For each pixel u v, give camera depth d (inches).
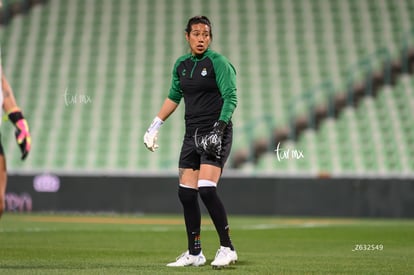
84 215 2876.5
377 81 3764.8
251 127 3462.1
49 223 2301.9
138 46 4047.7
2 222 2317.9
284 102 3671.3
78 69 3949.3
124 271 964.6
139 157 3479.3
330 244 1594.5
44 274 915.4
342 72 3799.2
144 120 3666.3
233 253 1044.5
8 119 828.6
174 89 1091.9
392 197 2839.6
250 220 2637.8
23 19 4215.1
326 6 4146.2
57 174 2972.4
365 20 4050.2
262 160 3410.4
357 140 3474.4
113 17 4202.8
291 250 1425.9
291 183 2893.7
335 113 3634.4
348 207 2861.7
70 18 4210.1
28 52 4052.7
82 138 3592.5
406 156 3395.7
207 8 4188.0
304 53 3929.6
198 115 1045.8
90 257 1203.9
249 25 4092.0
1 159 793.6
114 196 2952.8
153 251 1348.4
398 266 1095.0
